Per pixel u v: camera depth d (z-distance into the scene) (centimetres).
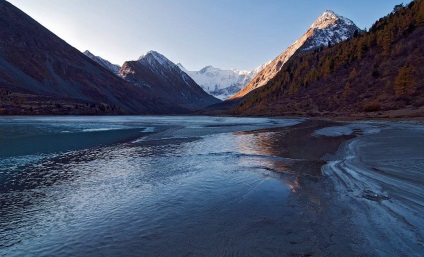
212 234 971
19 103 15688
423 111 6788
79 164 2383
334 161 2164
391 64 10956
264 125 7194
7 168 2239
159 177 1867
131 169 2145
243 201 1320
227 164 2248
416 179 1484
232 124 7875
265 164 2194
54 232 1064
